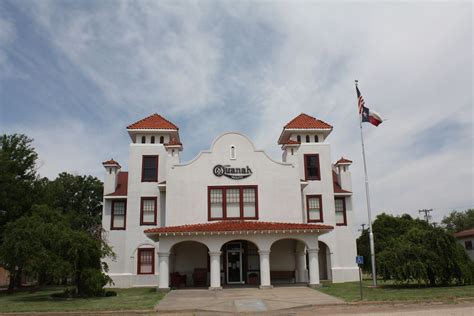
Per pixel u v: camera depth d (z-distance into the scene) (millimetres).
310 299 18516
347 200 31797
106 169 31859
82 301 19531
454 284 24109
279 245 28312
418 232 24609
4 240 21719
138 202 30406
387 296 18609
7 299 21547
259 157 28625
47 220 23562
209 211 27547
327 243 30078
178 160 28391
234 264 27516
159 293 22688
